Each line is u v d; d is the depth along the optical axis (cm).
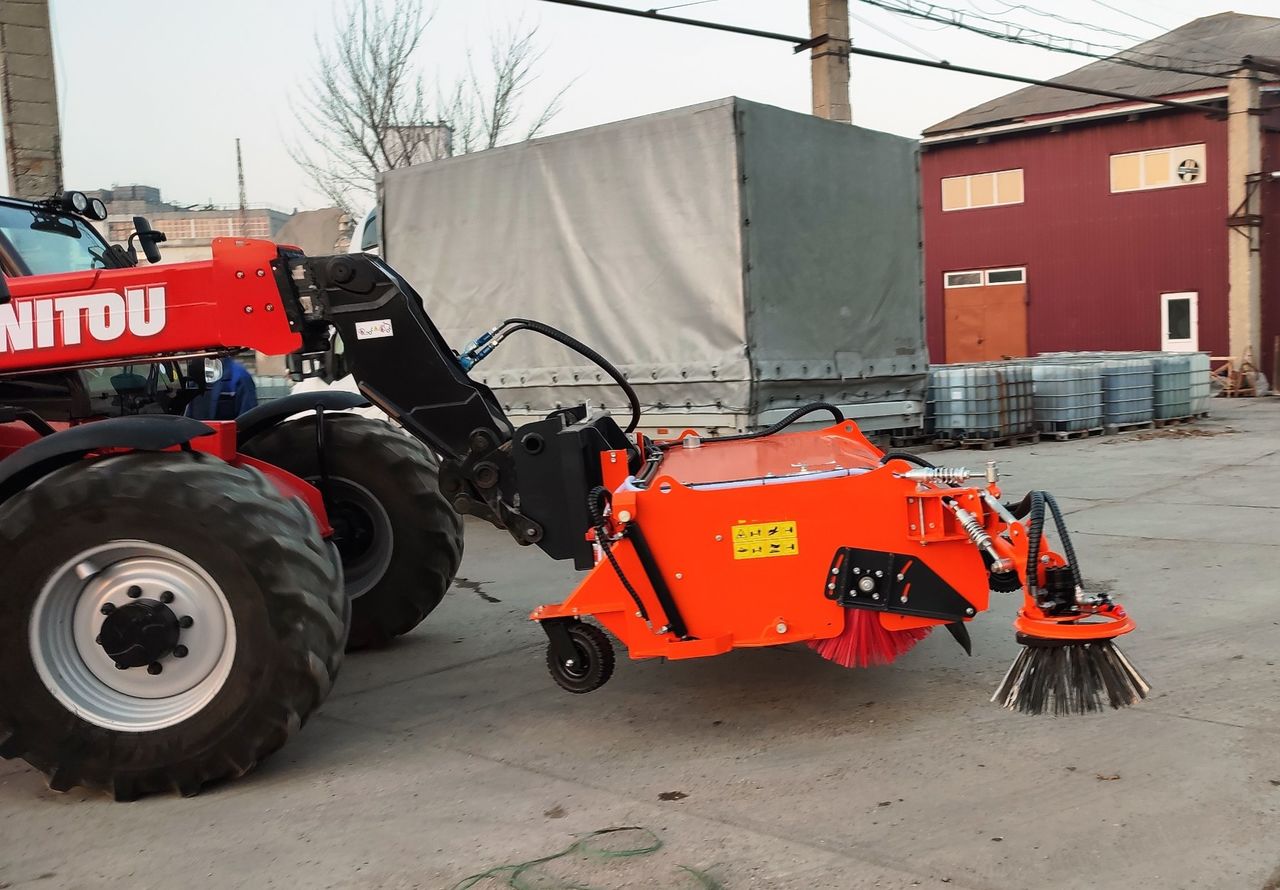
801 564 330
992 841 262
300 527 330
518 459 364
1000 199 2355
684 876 253
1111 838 260
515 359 836
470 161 845
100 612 326
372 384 373
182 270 362
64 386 405
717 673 409
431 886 256
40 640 319
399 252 896
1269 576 518
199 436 336
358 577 470
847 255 842
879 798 290
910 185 916
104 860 280
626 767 324
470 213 848
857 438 453
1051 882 241
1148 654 404
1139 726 331
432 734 365
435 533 467
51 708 318
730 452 425
